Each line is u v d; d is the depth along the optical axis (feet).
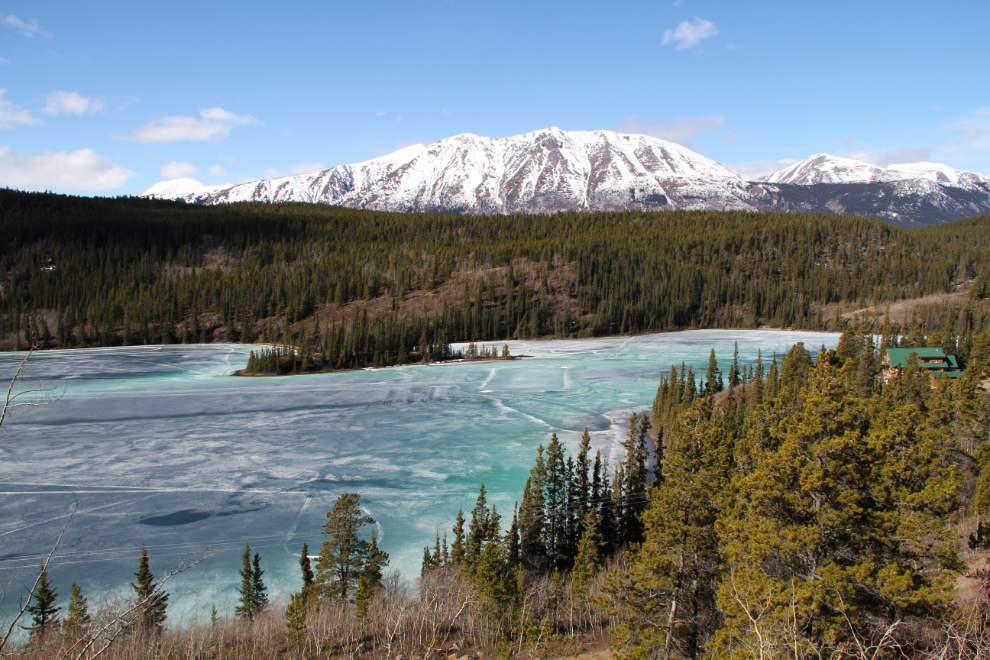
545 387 354.74
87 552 147.64
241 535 157.89
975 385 143.95
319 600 110.42
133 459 220.64
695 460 78.33
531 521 138.62
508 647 83.66
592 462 211.82
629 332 584.40
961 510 101.55
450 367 443.73
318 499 181.37
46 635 82.07
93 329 592.60
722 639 60.64
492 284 635.25
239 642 91.04
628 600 78.54
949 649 47.06
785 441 63.98
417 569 138.62
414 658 81.87
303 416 290.76
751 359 433.07
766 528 61.62
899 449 79.87
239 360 487.61
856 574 55.31
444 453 225.97
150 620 95.66
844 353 221.66
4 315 606.14
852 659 50.37
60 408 313.12
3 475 202.69
